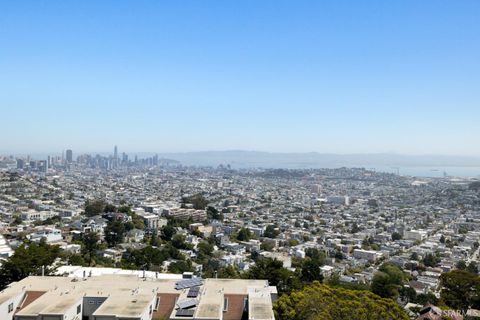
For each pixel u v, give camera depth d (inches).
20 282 2549.2
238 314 2297.0
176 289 2468.0
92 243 6766.7
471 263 7322.8
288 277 3499.0
